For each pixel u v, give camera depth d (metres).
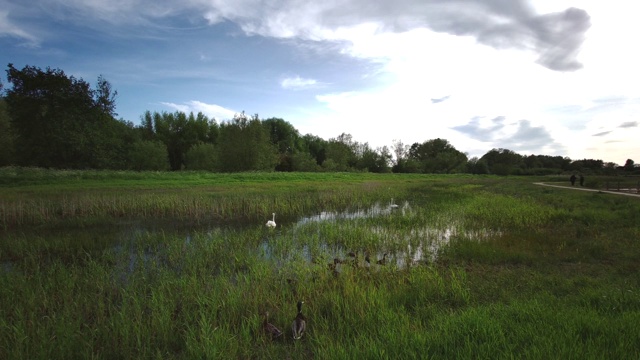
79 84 52.66
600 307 7.08
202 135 93.69
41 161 49.28
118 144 59.19
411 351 5.29
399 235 15.94
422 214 21.89
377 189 37.47
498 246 13.35
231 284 9.19
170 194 27.05
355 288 8.61
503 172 102.38
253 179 46.72
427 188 44.38
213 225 19.78
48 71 49.75
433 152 129.62
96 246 14.34
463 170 105.00
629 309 7.00
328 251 13.49
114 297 8.66
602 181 49.59
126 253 13.05
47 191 27.42
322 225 18.42
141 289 8.95
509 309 7.00
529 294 8.46
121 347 6.23
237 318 7.39
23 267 11.32
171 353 6.23
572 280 9.49
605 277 9.80
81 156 51.78
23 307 7.71
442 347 5.49
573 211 21.25
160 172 50.78
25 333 6.47
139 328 6.63
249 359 5.89
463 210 23.02
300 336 6.39
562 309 6.84
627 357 4.76
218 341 6.14
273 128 105.12
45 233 17.02
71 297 8.23
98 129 54.34
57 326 6.65
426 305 7.98
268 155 65.94
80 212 21.95
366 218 20.86
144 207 22.83
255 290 8.62
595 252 12.39
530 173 100.88
